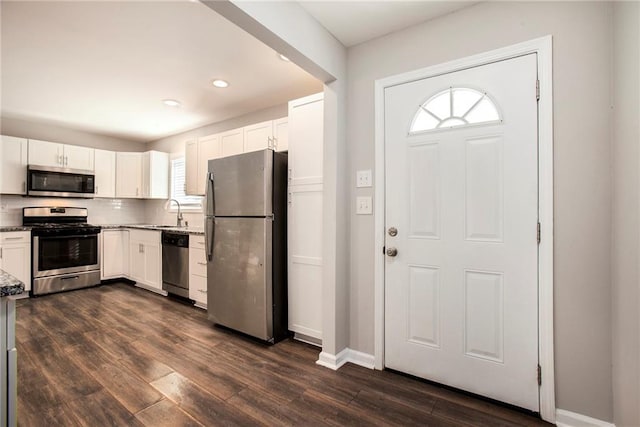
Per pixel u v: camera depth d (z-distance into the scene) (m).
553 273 1.58
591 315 1.50
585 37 1.51
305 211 2.50
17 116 3.90
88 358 2.23
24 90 3.07
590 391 1.50
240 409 1.68
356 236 2.24
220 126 4.14
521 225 1.67
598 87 1.48
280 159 2.66
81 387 1.87
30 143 3.97
